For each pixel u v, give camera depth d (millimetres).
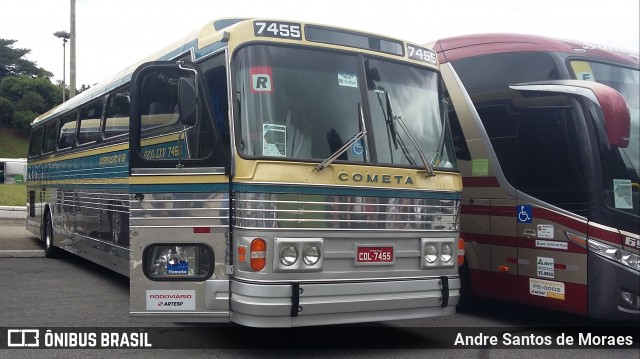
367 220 6309
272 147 6078
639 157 7789
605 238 7277
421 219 6691
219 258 6160
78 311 8516
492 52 8844
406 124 6953
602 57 8453
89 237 10492
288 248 5898
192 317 6227
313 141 6266
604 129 7504
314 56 6539
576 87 7656
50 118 13656
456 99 9133
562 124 7766
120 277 11250
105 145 9734
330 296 6043
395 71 7047
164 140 7195
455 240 6965
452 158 7297
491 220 8547
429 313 6695
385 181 6465
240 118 6129
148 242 6328
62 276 11289
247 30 6324
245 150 6043
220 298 6141
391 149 6672
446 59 9398
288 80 6340
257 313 5828
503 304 9789
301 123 6270
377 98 6785
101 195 9875
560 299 7660
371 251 6316
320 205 6070
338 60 6656
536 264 7949
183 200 6277
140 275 6324
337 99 6523
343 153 6332
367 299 6238
